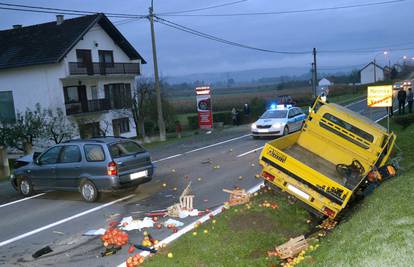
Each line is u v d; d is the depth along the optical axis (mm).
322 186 7930
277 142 9602
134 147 11531
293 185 8250
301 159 10156
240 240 7387
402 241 5414
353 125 9930
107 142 10977
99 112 34406
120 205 10539
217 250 6945
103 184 10672
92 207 10492
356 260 5270
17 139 25953
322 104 10570
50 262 7027
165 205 10297
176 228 8320
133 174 11039
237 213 8594
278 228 8086
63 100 31578
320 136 10406
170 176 14016
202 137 27703
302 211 8977
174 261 6547
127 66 37500
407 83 53469
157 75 28094
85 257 7145
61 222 9383
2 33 36469
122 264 6719
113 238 7598
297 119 24531
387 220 6449
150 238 7719
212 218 8523
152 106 37156
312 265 5699
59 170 11469
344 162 10203
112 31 36125
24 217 10062
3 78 33219
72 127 30375
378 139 9688
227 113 40469
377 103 16078
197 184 12500
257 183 12031
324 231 7910
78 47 32875
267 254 6984
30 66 31859
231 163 15867
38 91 32125
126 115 36750
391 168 9766
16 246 7980
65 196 11992
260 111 41781
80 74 32125
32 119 27453
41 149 28828
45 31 34250
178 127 30953
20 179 12508
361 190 9445
